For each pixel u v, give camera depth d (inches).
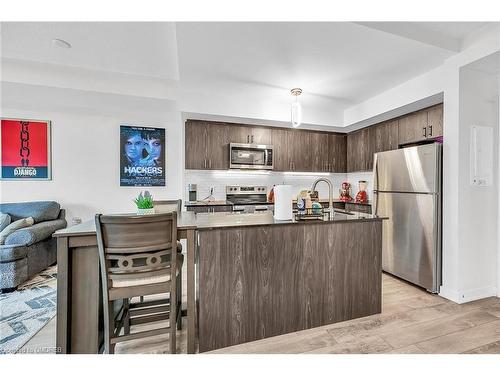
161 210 102.6
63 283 57.9
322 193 197.8
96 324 60.5
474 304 91.7
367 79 116.6
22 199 141.2
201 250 66.4
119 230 55.6
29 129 141.4
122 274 57.1
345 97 140.3
